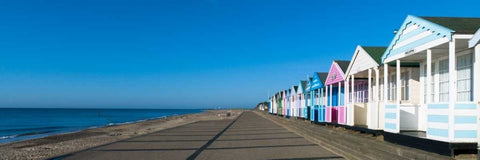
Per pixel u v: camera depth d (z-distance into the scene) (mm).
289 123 29000
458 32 8430
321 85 22078
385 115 12125
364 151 11125
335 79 19328
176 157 11797
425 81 12016
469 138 8273
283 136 18906
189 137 19500
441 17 10297
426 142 9477
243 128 27234
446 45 9188
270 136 19078
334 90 22406
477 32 7934
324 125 21641
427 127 9398
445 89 10820
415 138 10055
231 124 34438
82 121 70438
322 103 22469
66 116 103375
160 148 14367
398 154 9898
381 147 11117
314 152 12250
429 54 9609
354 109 16562
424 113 11773
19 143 22828
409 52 10633
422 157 8766
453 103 8375
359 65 15570
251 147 14141
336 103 22250
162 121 58438
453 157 8219
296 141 16094
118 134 28875
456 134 8312
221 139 17984
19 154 16125
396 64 12273
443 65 10977
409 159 9070
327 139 15164
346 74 17141
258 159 11031
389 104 11852
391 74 15492
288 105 41094
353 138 13602
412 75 13438
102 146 15281
